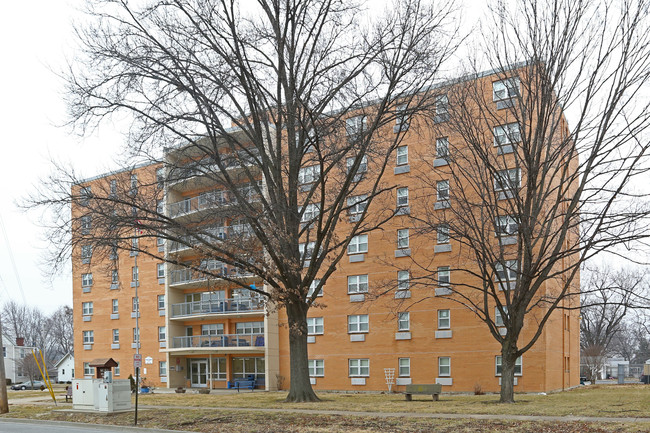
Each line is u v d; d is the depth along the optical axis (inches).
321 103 942.4
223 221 938.7
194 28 909.2
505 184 901.2
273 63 955.3
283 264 914.1
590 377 1993.1
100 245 851.4
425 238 1365.7
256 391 1529.3
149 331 1924.2
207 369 1755.7
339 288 1486.2
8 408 1053.2
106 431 741.9
